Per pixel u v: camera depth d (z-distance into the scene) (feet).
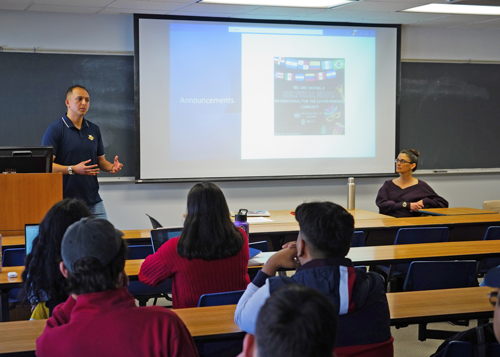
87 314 3.72
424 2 16.38
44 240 5.76
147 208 18.52
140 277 7.16
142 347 3.73
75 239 3.73
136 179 17.97
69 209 5.78
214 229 6.85
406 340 10.44
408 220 13.55
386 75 20.12
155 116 18.07
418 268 8.54
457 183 21.62
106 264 3.75
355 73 19.86
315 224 4.62
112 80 17.79
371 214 15.14
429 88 20.90
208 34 18.37
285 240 12.66
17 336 5.19
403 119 20.72
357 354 4.51
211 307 6.26
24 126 17.02
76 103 13.75
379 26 19.84
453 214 14.73
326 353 2.24
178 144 18.39
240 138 19.03
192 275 6.95
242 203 19.49
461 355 4.81
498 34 21.47
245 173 19.21
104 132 17.85
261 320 2.29
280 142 19.44
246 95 18.95
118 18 17.71
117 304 3.78
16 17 16.69
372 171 20.35
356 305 4.48
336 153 19.98
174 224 18.79
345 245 4.65
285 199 19.93
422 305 6.34
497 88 21.67
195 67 18.35
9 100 16.83
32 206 10.71
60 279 5.76
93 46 17.52
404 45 20.53
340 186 20.44
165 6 16.52
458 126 21.33
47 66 17.11
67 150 13.83
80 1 15.58
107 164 14.82
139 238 11.09
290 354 2.17
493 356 4.74
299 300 2.31
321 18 18.93
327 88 19.69
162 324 3.79
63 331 3.72
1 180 10.49
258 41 18.90
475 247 10.03
